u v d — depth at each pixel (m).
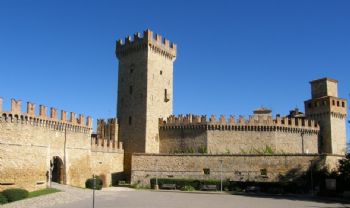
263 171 70.56
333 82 92.44
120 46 88.75
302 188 63.66
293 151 81.94
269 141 80.25
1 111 50.88
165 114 86.19
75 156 65.12
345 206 45.00
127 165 80.81
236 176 71.25
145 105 81.62
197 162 73.00
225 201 49.69
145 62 83.50
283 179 69.25
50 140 59.41
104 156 73.62
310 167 68.00
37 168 56.16
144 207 42.72
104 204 45.28
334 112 87.88
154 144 82.12
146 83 82.44
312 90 94.50
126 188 70.00
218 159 72.50
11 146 52.09
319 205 45.91
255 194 60.97
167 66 88.62
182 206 43.97
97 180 63.66
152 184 71.12
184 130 81.56
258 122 80.69
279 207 43.75
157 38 85.94
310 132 85.31
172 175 73.12
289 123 82.69
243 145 79.69
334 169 66.56
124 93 86.06
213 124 79.62
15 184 52.19
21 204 44.16
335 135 87.56
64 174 62.28
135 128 82.25
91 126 69.81
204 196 56.41
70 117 64.31
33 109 56.03
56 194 50.81
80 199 50.03
